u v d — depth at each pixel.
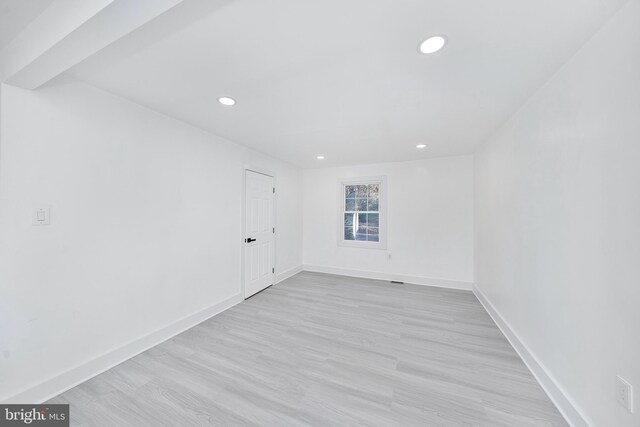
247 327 2.57
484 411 1.48
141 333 2.13
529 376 1.80
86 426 1.38
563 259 1.51
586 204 1.31
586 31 1.22
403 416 1.45
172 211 2.39
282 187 4.36
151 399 1.58
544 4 1.06
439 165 4.03
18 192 1.47
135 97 1.96
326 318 2.80
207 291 2.80
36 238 1.54
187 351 2.12
